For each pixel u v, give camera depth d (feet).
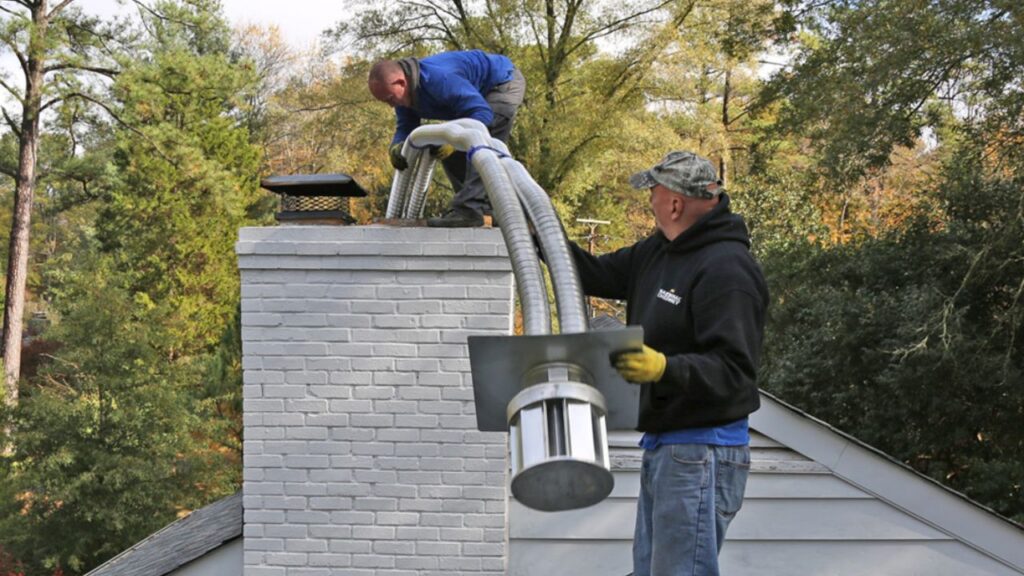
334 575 13.11
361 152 82.58
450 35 76.02
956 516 14.80
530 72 74.79
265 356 13.14
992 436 41.57
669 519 6.86
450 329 13.01
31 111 71.87
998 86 40.32
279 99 88.48
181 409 50.01
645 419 7.02
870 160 44.83
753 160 63.87
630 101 74.84
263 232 13.05
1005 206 42.52
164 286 80.07
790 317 53.57
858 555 14.87
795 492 15.02
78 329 49.80
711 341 6.52
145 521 47.93
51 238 134.00
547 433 5.40
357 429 13.10
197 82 70.79
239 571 13.89
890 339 42.14
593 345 5.56
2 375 68.03
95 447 48.29
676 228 7.23
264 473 13.15
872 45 43.42
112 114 72.23
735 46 58.90
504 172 8.27
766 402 15.21
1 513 47.80
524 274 7.12
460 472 13.08
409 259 13.03
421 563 13.10
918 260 45.68
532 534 14.42
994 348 40.57
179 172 81.25
